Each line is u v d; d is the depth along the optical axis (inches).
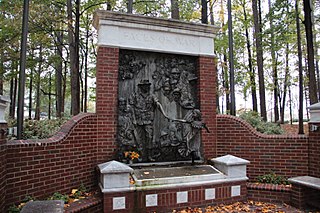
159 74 258.8
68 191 195.6
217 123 270.1
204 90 266.2
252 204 217.8
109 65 234.4
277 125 357.4
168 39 258.1
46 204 143.6
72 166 200.2
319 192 214.7
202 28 268.7
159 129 252.1
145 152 245.9
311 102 411.2
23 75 206.8
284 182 241.6
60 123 330.3
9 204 157.5
